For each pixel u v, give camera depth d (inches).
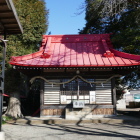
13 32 238.5
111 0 460.1
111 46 520.4
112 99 447.5
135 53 522.6
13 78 478.9
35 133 295.4
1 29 229.1
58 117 438.3
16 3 496.1
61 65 404.8
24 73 488.1
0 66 436.5
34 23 515.2
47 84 454.9
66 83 452.4
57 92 450.9
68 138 259.1
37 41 533.3
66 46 525.0
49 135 279.6
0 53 448.8
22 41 505.0
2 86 209.3
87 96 447.8
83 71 454.3
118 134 280.5
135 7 522.0
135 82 657.6
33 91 747.4
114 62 418.6
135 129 317.1
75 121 392.8
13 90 478.9
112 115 441.1
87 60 434.3
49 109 443.5
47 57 450.6
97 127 344.8
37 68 416.2
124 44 528.1
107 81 453.1
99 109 442.9
